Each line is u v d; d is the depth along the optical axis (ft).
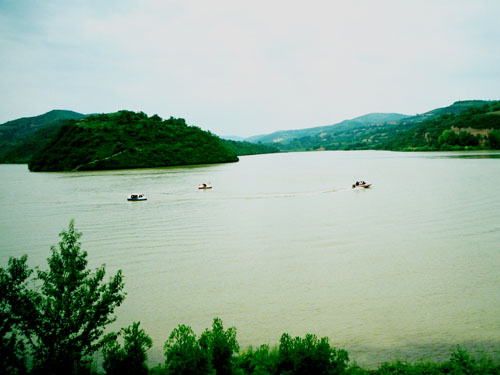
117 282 47.34
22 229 137.80
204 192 230.48
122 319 66.33
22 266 42.96
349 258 94.53
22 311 40.34
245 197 207.10
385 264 89.20
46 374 40.22
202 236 120.57
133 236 122.52
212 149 637.71
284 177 324.39
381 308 67.15
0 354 38.78
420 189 213.46
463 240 106.42
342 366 42.34
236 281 82.07
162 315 67.51
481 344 54.19
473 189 203.62
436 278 79.56
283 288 77.61
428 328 59.62
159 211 168.35
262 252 101.96
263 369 44.32
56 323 42.37
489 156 502.79
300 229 126.31
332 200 188.75
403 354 52.47
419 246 102.37
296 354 42.68
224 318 65.72
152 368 46.26
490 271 82.17
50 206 189.78
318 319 64.18
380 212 151.02
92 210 175.11
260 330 61.21
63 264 45.14
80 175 403.13
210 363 41.22
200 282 82.07
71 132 568.41
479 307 65.92
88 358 53.88
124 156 520.42
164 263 95.04
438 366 45.42
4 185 306.35
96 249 108.58
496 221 127.03
